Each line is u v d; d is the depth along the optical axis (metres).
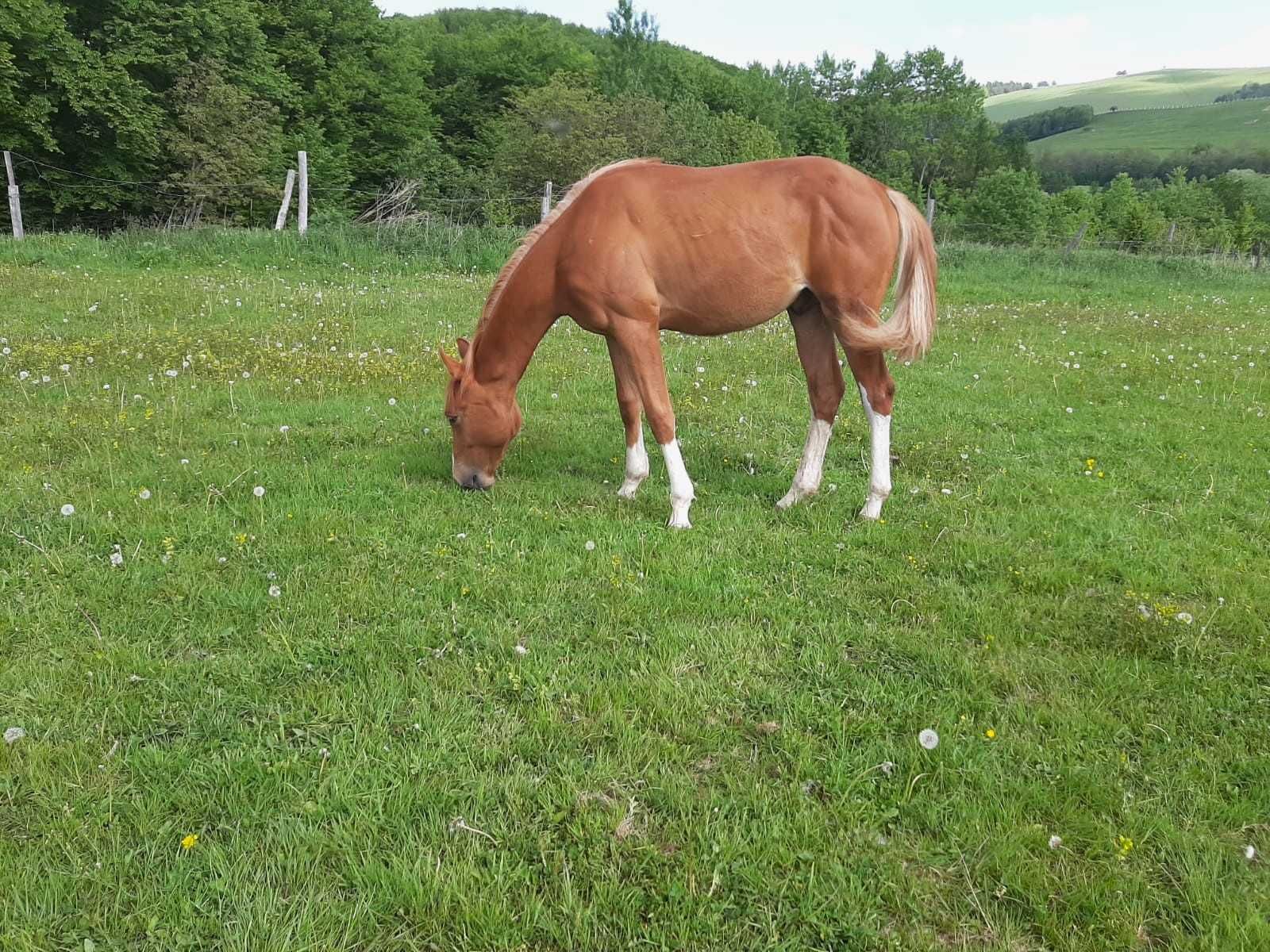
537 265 4.62
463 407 4.81
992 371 8.79
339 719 2.84
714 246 4.39
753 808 2.49
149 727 2.76
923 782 2.63
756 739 2.84
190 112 24.94
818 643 3.41
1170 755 2.78
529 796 2.52
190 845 2.26
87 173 24.89
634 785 2.58
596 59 56.22
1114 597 3.91
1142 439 6.45
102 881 2.15
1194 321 12.49
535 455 5.74
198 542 4.07
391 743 2.72
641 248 4.41
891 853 2.35
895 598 3.86
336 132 35.41
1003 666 3.28
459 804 2.47
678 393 7.54
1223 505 5.07
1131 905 2.19
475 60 48.72
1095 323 12.04
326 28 35.00
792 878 2.25
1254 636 3.53
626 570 3.99
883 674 3.24
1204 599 3.96
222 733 2.74
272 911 2.09
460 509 4.70
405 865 2.22
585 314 4.57
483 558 4.07
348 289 12.02
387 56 37.59
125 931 2.03
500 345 4.78
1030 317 12.50
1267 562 4.29
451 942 2.05
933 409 7.30
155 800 2.43
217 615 3.44
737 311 4.56
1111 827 2.46
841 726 2.88
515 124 33.00
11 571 3.68
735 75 66.12
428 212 18.47
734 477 5.49
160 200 25.86
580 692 3.04
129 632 3.28
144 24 25.53
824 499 5.06
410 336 9.17
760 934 2.10
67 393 6.38
